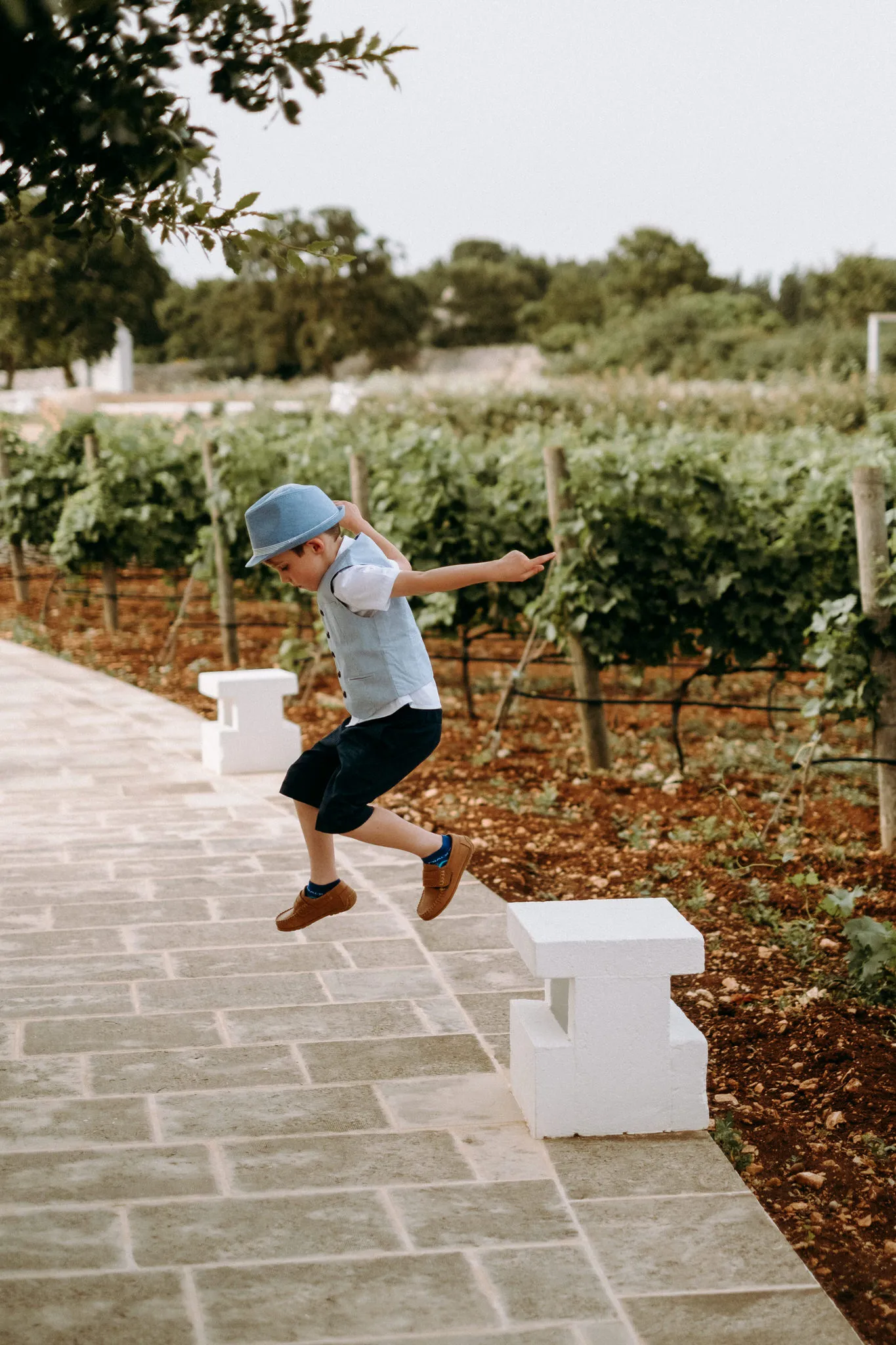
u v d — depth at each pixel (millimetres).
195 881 6102
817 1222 3486
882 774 7129
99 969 5008
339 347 64625
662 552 8797
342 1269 3082
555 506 8820
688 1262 3156
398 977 4969
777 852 6816
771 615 9141
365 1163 3594
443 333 80188
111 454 14336
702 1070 3809
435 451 10648
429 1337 2830
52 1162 3553
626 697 11211
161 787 7977
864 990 4965
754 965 5309
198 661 12547
